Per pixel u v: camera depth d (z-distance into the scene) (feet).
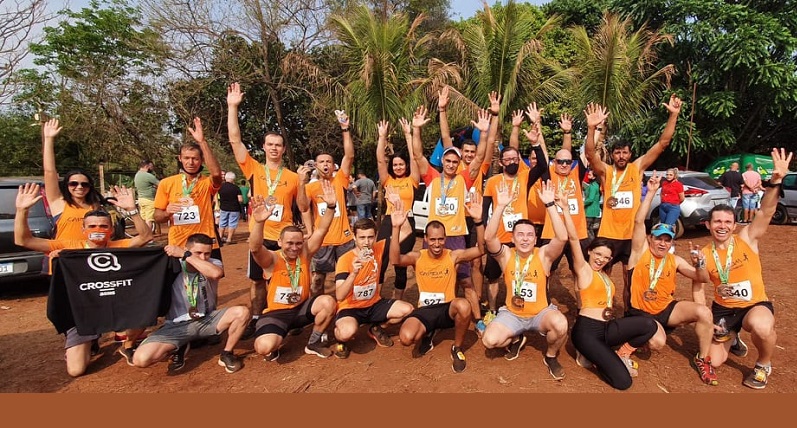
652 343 12.91
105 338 16.30
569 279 23.26
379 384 12.55
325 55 59.26
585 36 39.55
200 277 13.71
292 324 14.43
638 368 13.34
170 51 54.54
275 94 58.23
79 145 64.59
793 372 12.92
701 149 56.13
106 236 14.06
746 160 50.78
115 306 12.85
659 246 13.41
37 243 13.78
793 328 16.10
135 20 55.42
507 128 48.57
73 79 55.16
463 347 15.10
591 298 13.21
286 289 14.08
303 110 61.72
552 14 63.77
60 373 13.53
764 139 61.82
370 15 39.29
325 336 14.75
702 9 51.98
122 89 55.21
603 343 12.71
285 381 12.82
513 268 13.70
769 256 27.96
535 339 15.76
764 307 12.22
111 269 12.82
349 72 42.16
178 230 15.42
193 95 56.75
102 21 62.85
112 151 56.65
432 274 14.40
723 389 12.09
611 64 37.58
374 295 14.99
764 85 52.01
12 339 16.28
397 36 39.17
